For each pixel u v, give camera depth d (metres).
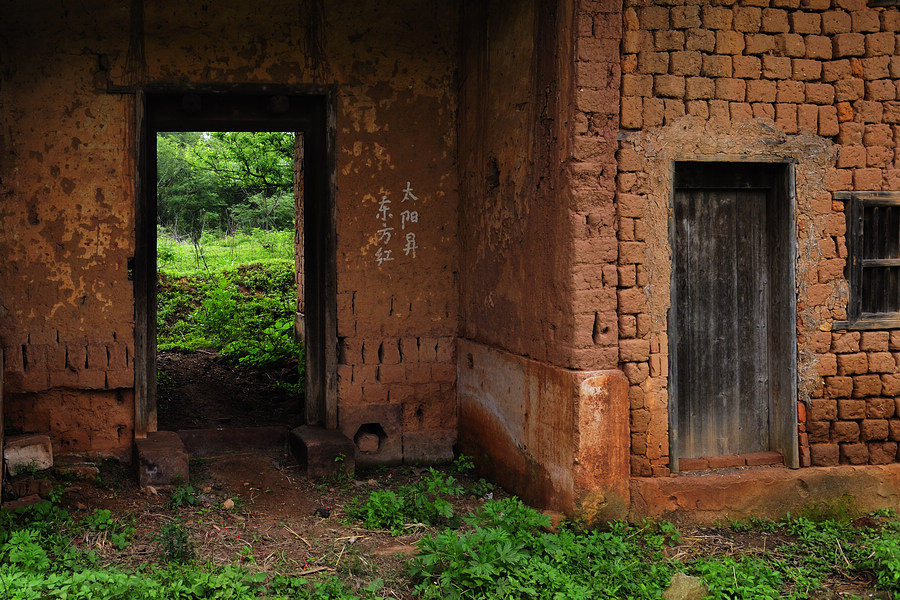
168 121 7.29
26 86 6.62
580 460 5.29
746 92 5.68
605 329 5.43
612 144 5.42
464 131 7.36
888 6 5.86
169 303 13.10
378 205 7.36
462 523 5.71
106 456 6.81
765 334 6.01
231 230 21.48
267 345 10.87
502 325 6.54
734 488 5.65
